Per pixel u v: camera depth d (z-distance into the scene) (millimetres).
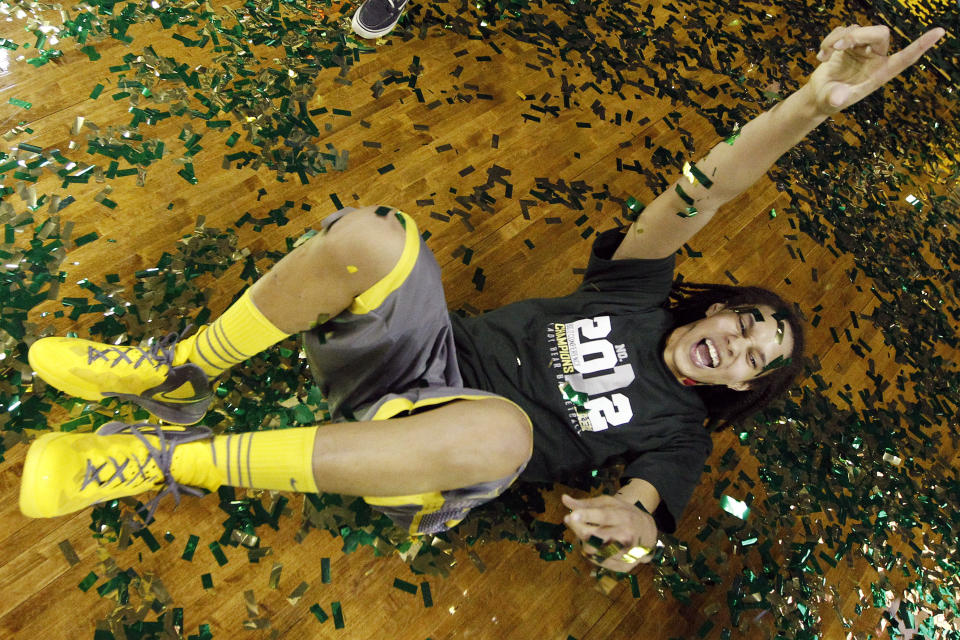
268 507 1326
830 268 2250
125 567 1219
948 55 3359
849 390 2008
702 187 1205
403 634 1314
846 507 1765
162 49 1840
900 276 2373
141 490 974
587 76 2346
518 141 2084
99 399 1143
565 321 1335
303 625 1265
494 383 1307
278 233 1679
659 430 1286
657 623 1488
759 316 1310
